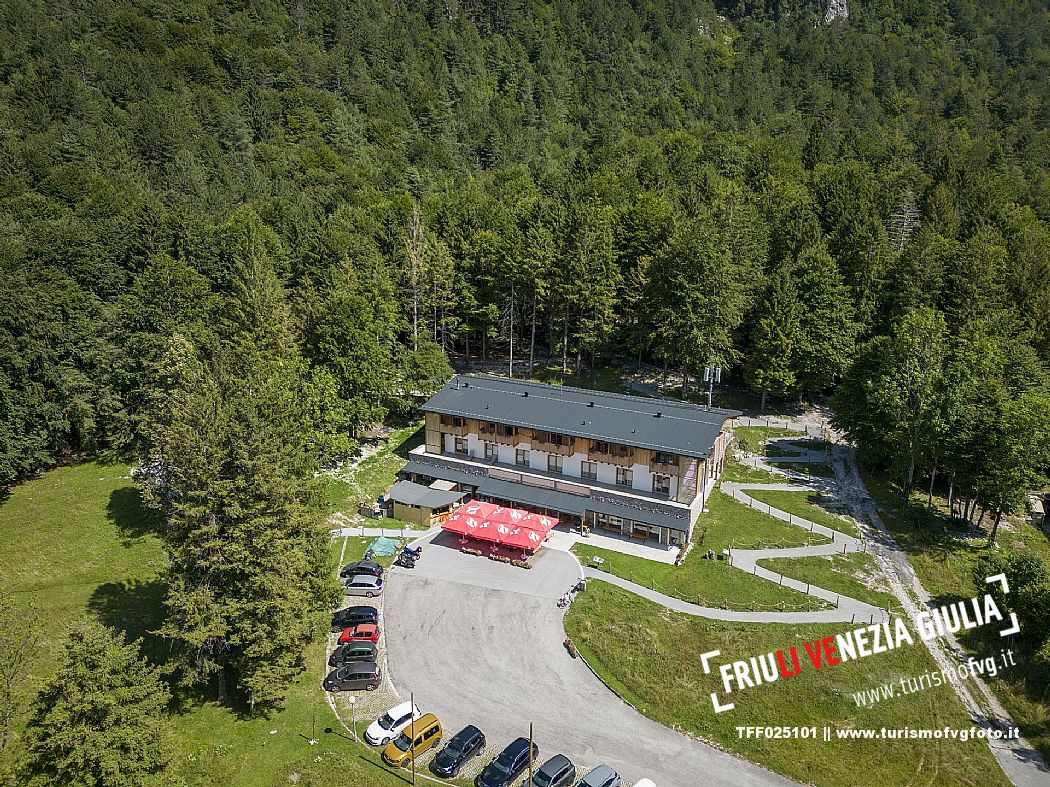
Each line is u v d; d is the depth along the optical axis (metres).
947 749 48.69
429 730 46.19
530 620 59.38
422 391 95.50
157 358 79.19
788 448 95.31
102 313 89.44
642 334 108.56
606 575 65.88
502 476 79.06
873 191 139.75
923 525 77.94
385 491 81.38
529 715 49.44
